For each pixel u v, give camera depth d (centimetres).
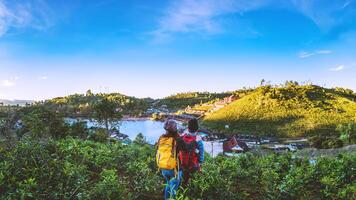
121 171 996
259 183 930
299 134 13750
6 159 812
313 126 14475
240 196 795
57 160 845
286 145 10625
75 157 980
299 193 801
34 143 895
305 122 15075
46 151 872
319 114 15950
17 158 810
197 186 766
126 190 788
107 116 5959
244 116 16838
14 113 1856
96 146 1371
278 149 9456
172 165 669
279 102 17638
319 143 6506
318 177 913
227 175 939
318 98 18238
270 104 17625
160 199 787
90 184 798
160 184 863
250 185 914
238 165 1044
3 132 1068
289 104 17362
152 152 1202
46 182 732
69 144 1101
